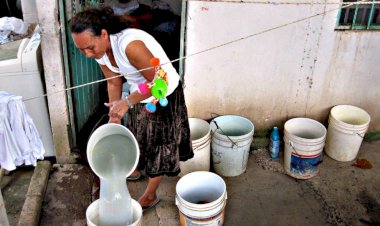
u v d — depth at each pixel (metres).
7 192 3.05
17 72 2.94
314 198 3.03
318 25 3.12
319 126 3.27
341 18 3.17
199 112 3.37
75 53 3.12
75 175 3.20
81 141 3.38
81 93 3.32
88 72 3.45
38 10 2.78
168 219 2.81
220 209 2.52
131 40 2.11
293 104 3.44
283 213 2.89
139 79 2.29
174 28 4.47
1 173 3.12
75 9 3.04
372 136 3.69
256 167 3.35
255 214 2.88
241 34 3.07
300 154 3.10
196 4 2.92
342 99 3.47
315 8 3.05
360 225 2.79
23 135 1.94
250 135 3.08
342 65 3.31
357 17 3.18
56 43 2.88
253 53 3.16
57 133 3.19
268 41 3.13
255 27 3.06
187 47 3.07
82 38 2.02
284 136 3.22
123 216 2.25
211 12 2.96
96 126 3.39
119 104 2.17
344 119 3.53
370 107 3.54
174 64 3.85
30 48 3.02
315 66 3.29
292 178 3.24
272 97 3.37
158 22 4.55
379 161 3.44
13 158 1.94
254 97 3.35
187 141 2.65
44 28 2.83
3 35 3.24
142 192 3.06
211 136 3.20
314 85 3.37
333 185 3.16
